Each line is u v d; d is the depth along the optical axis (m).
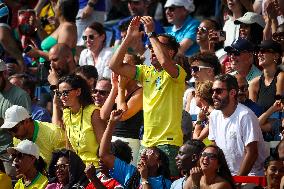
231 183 27.39
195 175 27.62
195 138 31.36
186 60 34.00
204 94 31.69
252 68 33.84
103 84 33.56
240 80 31.86
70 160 30.70
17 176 32.66
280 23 37.34
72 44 40.25
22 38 42.03
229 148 29.86
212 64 33.06
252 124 29.55
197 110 33.69
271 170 28.16
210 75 33.03
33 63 41.75
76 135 31.84
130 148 30.78
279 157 28.20
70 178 30.61
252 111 29.80
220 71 33.28
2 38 41.25
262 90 32.72
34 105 37.12
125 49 30.59
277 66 32.62
